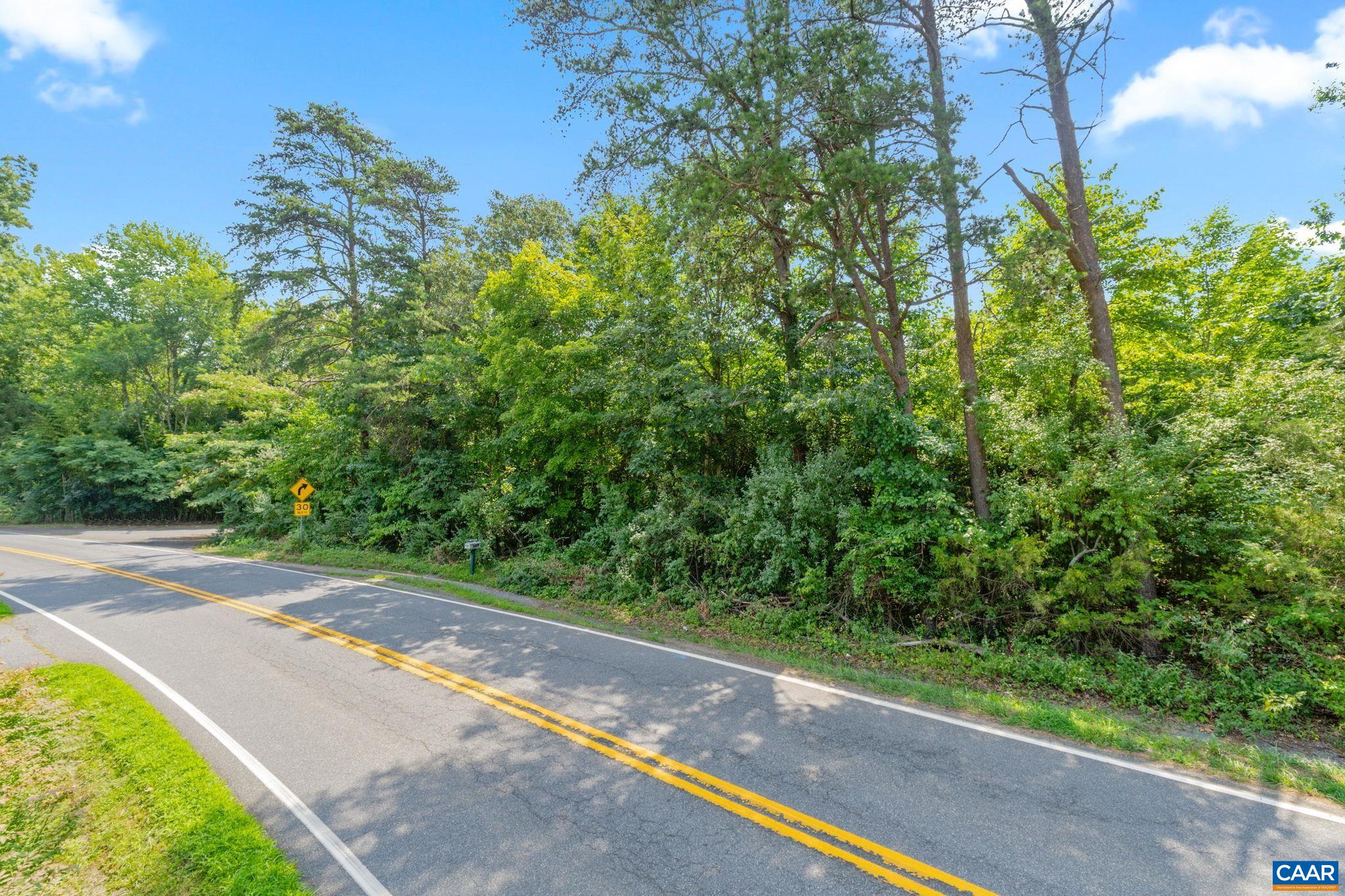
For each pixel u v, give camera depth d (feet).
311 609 38.24
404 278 70.74
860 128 31.76
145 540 88.07
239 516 83.10
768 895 11.87
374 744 18.98
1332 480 23.44
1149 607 25.25
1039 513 28.86
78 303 119.14
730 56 32.91
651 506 45.57
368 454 68.64
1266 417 27.25
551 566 45.96
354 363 66.44
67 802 16.20
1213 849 13.35
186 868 13.28
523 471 56.90
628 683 24.47
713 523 41.45
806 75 30.45
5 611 38.60
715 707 21.81
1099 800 15.46
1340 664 21.36
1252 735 19.97
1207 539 26.76
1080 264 31.55
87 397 116.16
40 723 20.97
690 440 43.98
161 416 119.85
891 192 31.73
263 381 84.94
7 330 114.93
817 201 34.47
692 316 42.78
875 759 17.65
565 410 49.21
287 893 12.15
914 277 46.32
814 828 14.15
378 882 12.55
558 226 85.46
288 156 71.05
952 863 12.80
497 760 17.83
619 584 40.47
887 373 37.24
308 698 22.90
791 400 35.63
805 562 33.32
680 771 17.03
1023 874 12.44
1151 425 31.73
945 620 30.04
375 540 64.59
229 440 82.23
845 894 11.88
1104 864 12.76
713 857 13.14
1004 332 38.40
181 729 20.27
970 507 33.55
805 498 33.40
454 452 66.69
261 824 14.79
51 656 28.84
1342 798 15.67
